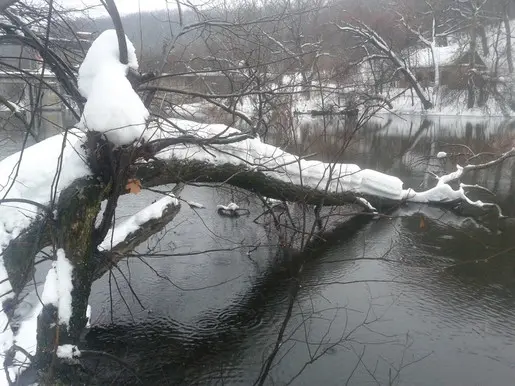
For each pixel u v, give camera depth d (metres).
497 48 29.67
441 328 4.92
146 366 4.39
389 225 8.26
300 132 9.10
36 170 4.31
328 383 4.09
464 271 6.34
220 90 6.42
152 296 5.65
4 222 3.92
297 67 5.52
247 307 5.40
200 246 7.13
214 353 4.59
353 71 12.36
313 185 6.95
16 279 3.85
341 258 6.81
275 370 4.30
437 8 32.84
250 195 8.30
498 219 8.71
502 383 4.07
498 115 27.44
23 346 3.41
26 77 4.02
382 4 28.31
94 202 3.59
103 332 4.91
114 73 3.26
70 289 3.41
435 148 15.98
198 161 5.70
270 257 6.74
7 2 2.62
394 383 4.06
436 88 29.05
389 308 5.35
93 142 3.33
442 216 8.85
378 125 23.91
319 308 5.38
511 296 5.62
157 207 6.40
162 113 4.98
